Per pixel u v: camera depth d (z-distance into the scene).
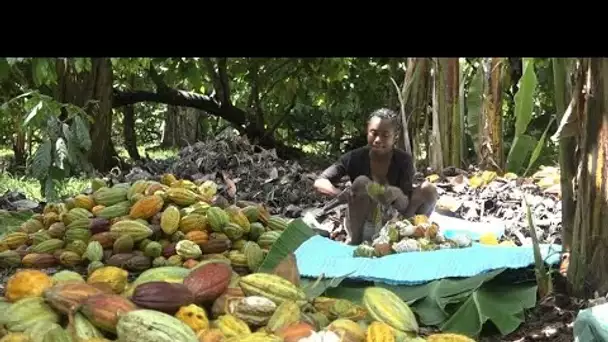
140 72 16.22
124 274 3.53
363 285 4.80
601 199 4.52
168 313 3.02
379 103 15.15
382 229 5.43
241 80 15.98
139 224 5.42
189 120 19.80
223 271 3.28
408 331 3.22
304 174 9.18
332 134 16.17
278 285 3.29
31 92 8.21
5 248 5.84
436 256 4.82
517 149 9.81
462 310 4.34
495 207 8.16
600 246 4.53
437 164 10.43
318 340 2.76
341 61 14.05
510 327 4.21
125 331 2.75
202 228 5.47
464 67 12.04
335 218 7.55
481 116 10.41
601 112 4.50
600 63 4.49
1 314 3.02
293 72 14.66
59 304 3.03
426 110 10.76
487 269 4.64
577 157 4.81
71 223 5.66
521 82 7.55
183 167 9.39
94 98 11.60
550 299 4.56
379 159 6.20
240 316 3.11
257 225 5.65
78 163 8.23
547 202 7.85
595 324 3.45
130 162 13.08
